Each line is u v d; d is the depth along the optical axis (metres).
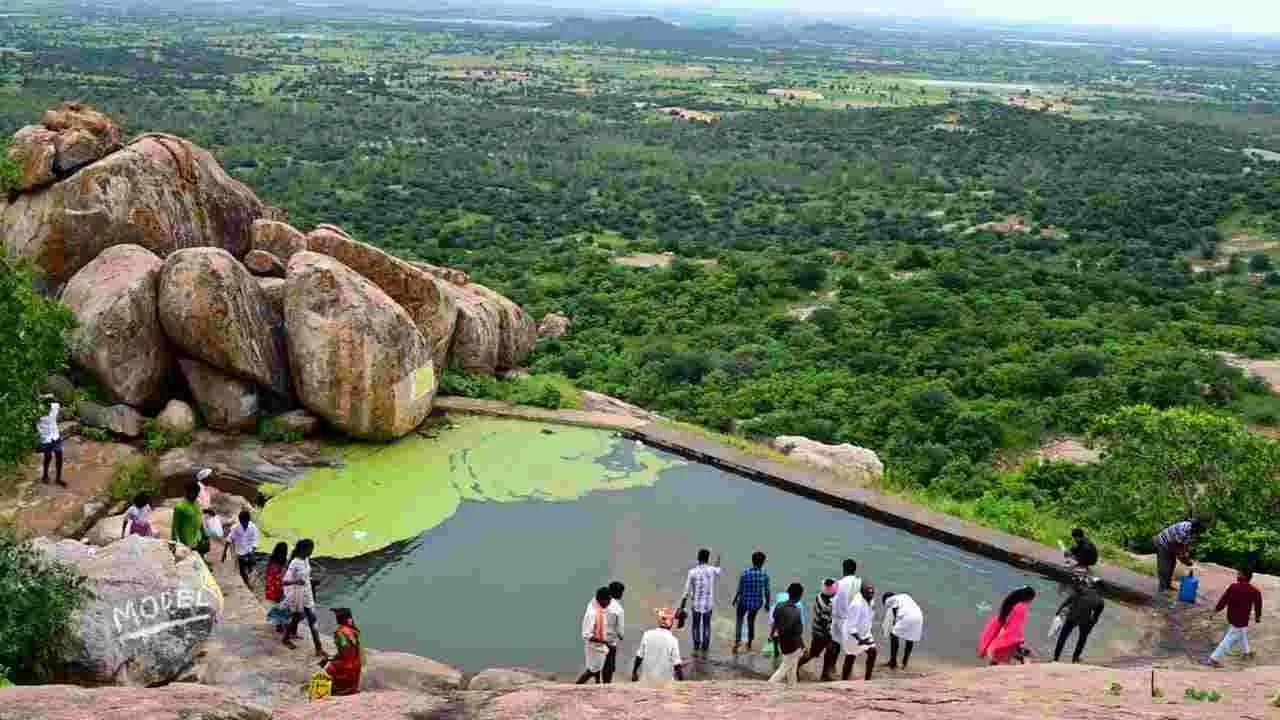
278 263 23.55
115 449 19.56
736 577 17.25
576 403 25.38
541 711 9.78
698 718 9.62
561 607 16.09
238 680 12.90
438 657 14.58
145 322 20.44
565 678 14.08
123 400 20.25
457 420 23.80
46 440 17.58
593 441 23.23
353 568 16.94
